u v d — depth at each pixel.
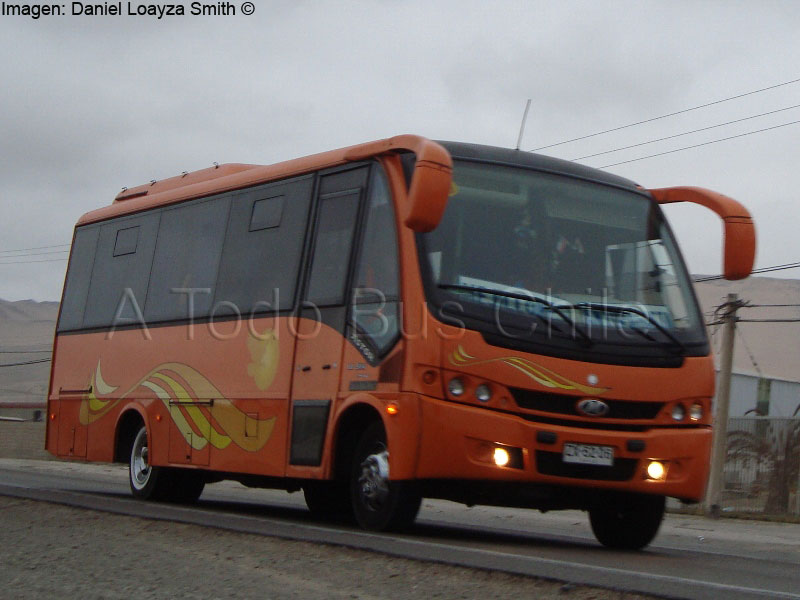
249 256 13.75
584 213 11.55
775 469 25.17
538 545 11.51
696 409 11.20
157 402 15.45
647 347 11.09
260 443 12.96
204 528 10.91
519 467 10.44
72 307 18.20
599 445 10.63
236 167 15.38
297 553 9.29
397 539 10.34
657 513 11.75
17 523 11.89
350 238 11.90
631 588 7.49
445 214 10.94
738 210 11.76
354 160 12.09
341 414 11.48
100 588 7.99
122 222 17.20
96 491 19.61
